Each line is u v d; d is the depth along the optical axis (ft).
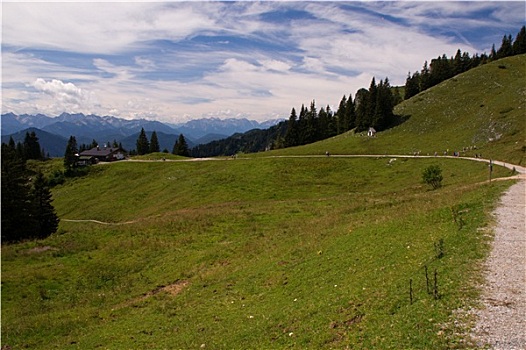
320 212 158.71
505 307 44.19
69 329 71.72
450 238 72.54
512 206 93.04
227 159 411.34
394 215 107.65
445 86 508.12
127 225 152.76
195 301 78.59
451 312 44.42
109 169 429.79
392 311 48.83
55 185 407.23
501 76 478.59
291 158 365.20
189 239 127.44
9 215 182.91
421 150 346.95
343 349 43.09
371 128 443.32
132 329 68.39
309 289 69.67
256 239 121.29
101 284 96.27
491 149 282.77
